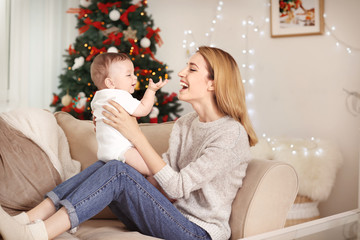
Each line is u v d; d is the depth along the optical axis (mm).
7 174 2010
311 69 3963
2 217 1480
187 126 2037
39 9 5023
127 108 1870
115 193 1702
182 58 4758
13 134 2119
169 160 2035
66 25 5082
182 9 4738
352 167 3693
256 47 4293
